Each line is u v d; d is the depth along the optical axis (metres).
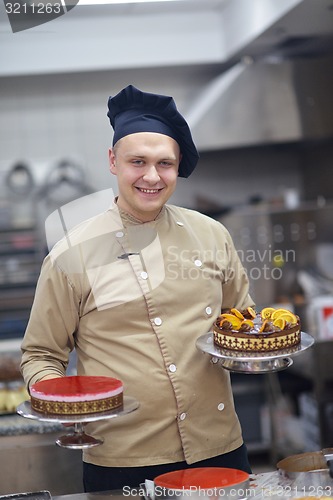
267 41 4.10
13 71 4.50
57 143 4.88
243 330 1.76
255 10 3.88
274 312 1.85
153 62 4.57
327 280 4.34
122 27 4.50
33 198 4.68
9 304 4.51
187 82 4.87
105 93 4.87
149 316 1.82
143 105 1.77
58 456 2.47
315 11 3.44
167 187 1.81
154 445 1.80
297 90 4.46
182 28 4.55
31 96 4.83
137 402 1.66
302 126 4.48
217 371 1.89
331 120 4.49
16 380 2.78
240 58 4.54
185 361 1.82
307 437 3.92
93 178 4.91
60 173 4.73
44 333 1.85
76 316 1.85
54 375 1.79
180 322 1.84
